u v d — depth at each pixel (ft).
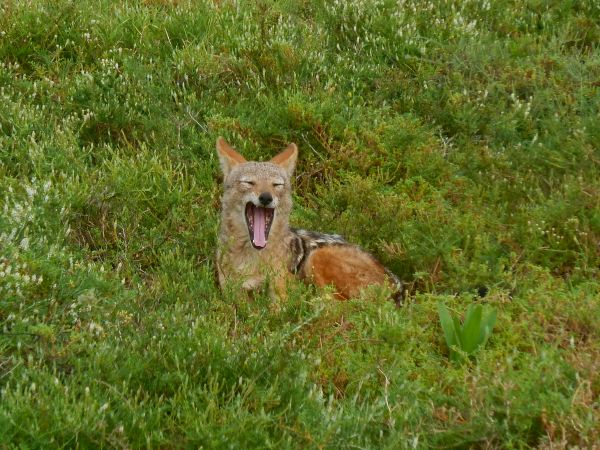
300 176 41.09
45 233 32.96
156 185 38.04
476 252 34.71
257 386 25.22
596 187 37.01
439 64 48.06
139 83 44.39
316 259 34.71
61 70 45.96
